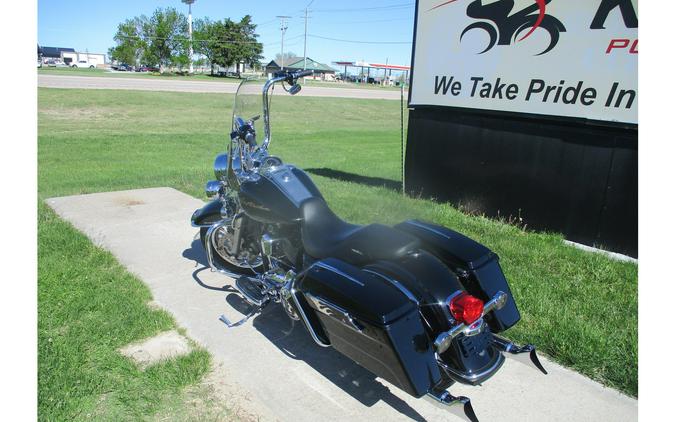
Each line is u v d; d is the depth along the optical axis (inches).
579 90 221.6
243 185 146.4
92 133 606.2
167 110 927.0
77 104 898.7
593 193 223.9
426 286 104.9
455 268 115.9
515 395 117.3
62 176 337.1
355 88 2208.4
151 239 211.2
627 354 128.6
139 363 123.1
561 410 112.4
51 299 149.9
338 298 100.3
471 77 260.7
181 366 121.2
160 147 504.1
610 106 213.0
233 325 141.3
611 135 214.5
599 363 127.3
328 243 123.4
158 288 166.1
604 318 149.3
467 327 98.7
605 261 198.5
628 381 120.0
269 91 154.6
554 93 230.2
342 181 350.9
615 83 210.1
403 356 91.4
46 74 1630.2
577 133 225.5
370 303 95.0
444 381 106.7
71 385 112.2
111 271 174.4
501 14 242.4
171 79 1866.4
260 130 161.0
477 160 267.4
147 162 410.9
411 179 302.8
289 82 153.6
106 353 126.2
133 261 187.3
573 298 163.0
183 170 370.0
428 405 113.1
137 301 152.4
